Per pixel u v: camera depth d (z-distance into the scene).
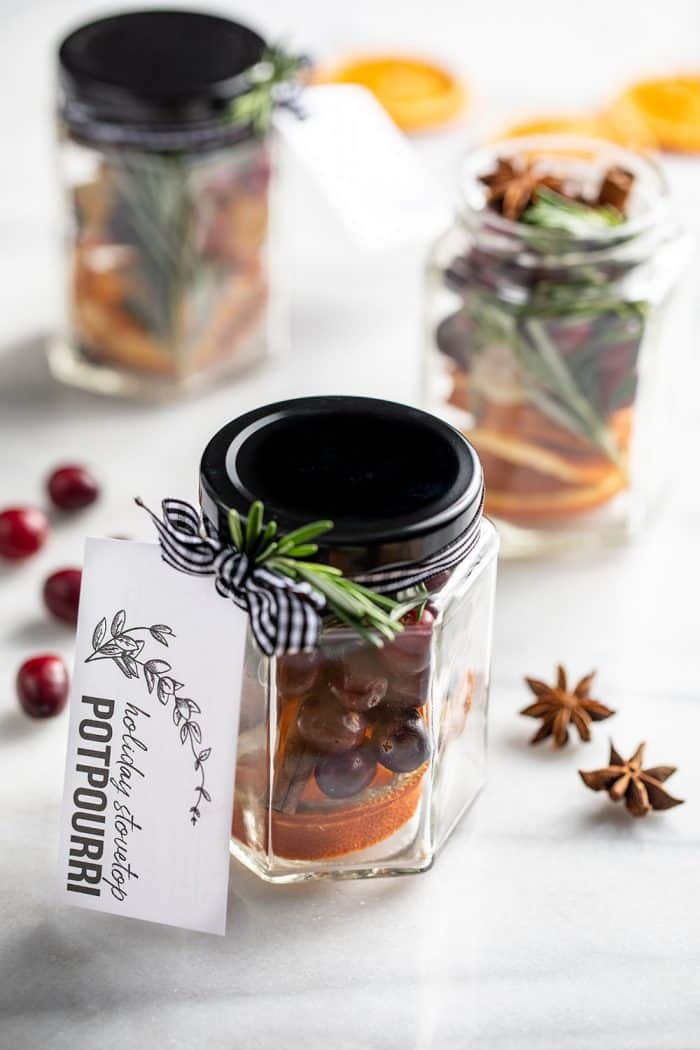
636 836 0.59
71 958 0.56
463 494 0.54
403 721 0.55
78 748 0.55
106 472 0.72
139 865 0.55
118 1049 0.54
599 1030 0.54
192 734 0.54
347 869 0.57
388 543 0.53
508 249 0.66
